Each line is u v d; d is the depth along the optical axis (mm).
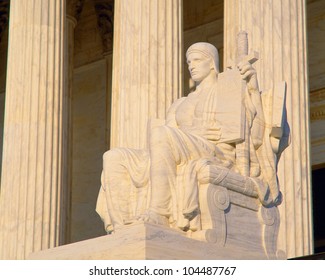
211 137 37375
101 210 38250
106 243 34031
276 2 47906
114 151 37750
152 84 48781
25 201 50094
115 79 52781
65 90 55500
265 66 47031
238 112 37188
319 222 66750
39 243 49688
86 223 68500
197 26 67375
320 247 66875
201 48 39219
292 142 46188
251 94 37875
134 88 48906
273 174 37562
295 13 48156
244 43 38906
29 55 52188
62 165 51719
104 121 70062
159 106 48469
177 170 35875
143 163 37250
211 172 35438
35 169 50625
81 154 70062
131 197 37250
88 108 70750
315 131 63719
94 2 71688
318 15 64812
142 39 49500
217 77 39000
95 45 71625
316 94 64000
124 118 48812
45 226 50031
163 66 49094
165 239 33438
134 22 49969
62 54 52938
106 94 70500
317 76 64125
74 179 69625
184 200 35219
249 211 36500
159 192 35500
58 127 51844
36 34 52438
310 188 46344
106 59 71000
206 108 38000
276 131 37656
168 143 35938
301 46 47875
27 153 50844
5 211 50312
